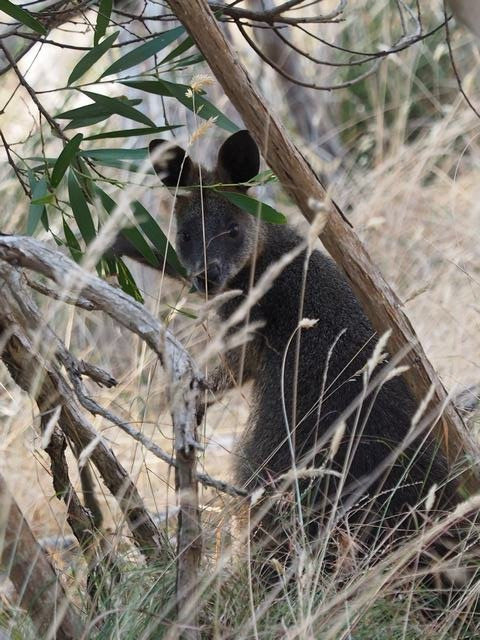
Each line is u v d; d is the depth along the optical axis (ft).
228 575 22.79
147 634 19.60
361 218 44.75
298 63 54.03
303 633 19.43
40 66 59.72
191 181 36.24
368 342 29.32
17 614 22.27
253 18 28.22
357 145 56.39
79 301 20.81
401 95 57.36
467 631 23.15
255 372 33.32
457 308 38.14
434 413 23.59
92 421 31.89
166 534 23.97
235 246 35.24
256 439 30.45
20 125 54.60
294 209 48.67
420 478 26.81
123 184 26.61
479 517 25.43
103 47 25.77
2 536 18.81
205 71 47.57
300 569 20.81
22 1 43.34
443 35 57.00
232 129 27.58
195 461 19.44
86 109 26.12
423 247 44.50
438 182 49.19
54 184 25.03
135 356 35.81
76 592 24.47
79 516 23.81
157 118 45.52
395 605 22.33
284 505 26.00
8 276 21.42
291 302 32.14
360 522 25.45
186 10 21.48
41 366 21.76
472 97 54.08
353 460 27.30
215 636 19.90
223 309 35.81
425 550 23.24
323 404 29.19
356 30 59.11
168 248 28.81
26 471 30.73
